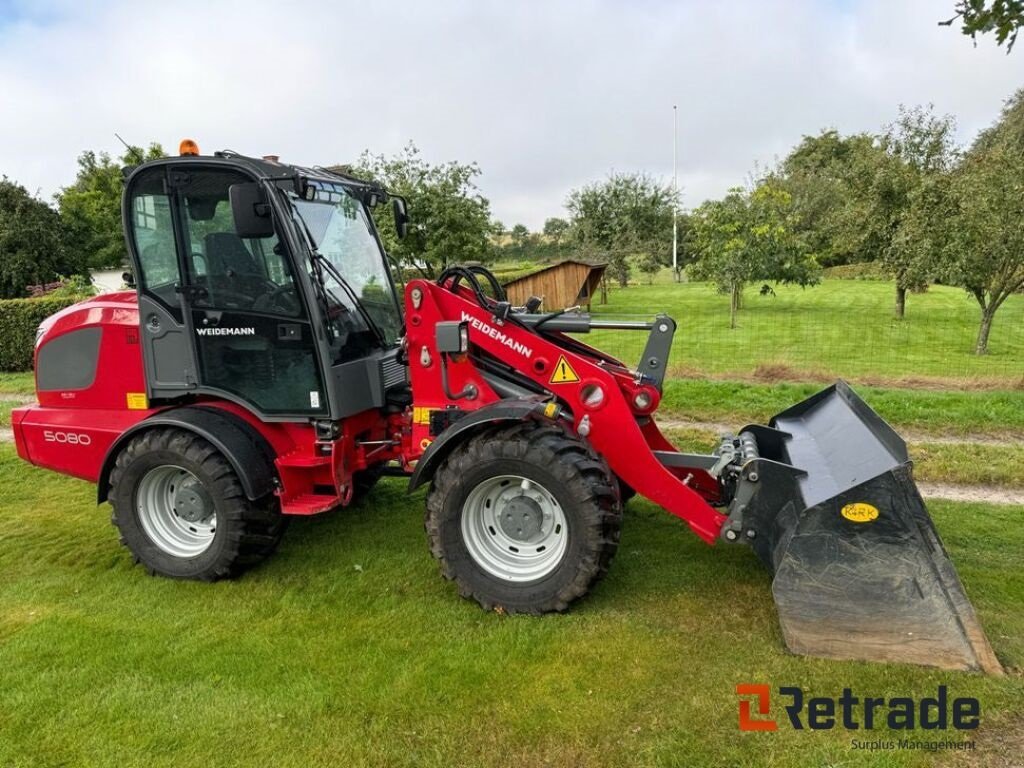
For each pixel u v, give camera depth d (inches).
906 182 639.8
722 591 150.3
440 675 124.0
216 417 159.5
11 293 982.4
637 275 1610.5
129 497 164.4
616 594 149.9
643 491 147.5
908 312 738.8
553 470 136.0
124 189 159.6
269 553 167.8
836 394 173.0
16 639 140.3
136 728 113.3
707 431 271.6
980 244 450.0
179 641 138.3
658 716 111.4
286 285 155.3
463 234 634.8
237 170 151.4
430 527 146.7
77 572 171.6
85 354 176.1
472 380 157.9
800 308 807.7
